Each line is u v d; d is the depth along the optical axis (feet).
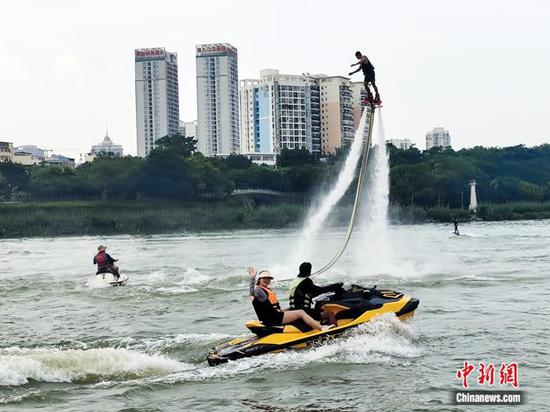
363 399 39.27
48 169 497.87
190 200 455.22
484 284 89.76
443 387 41.16
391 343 50.55
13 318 75.41
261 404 38.93
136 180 446.60
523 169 576.20
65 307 83.51
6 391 42.22
